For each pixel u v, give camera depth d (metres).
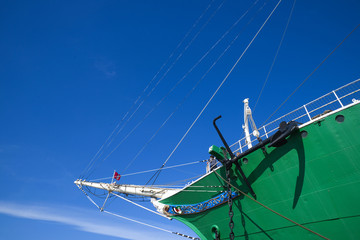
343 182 9.77
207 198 14.88
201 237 15.16
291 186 11.10
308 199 10.56
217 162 14.88
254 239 12.36
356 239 9.35
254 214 12.38
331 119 10.32
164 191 19.17
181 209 16.66
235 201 13.29
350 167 9.68
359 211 9.34
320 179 10.30
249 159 12.58
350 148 9.76
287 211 11.19
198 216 15.45
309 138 10.74
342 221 9.70
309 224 10.51
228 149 13.03
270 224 11.75
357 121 9.77
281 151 11.48
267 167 11.91
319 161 10.38
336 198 9.87
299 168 10.89
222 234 13.96
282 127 11.31
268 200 11.85
